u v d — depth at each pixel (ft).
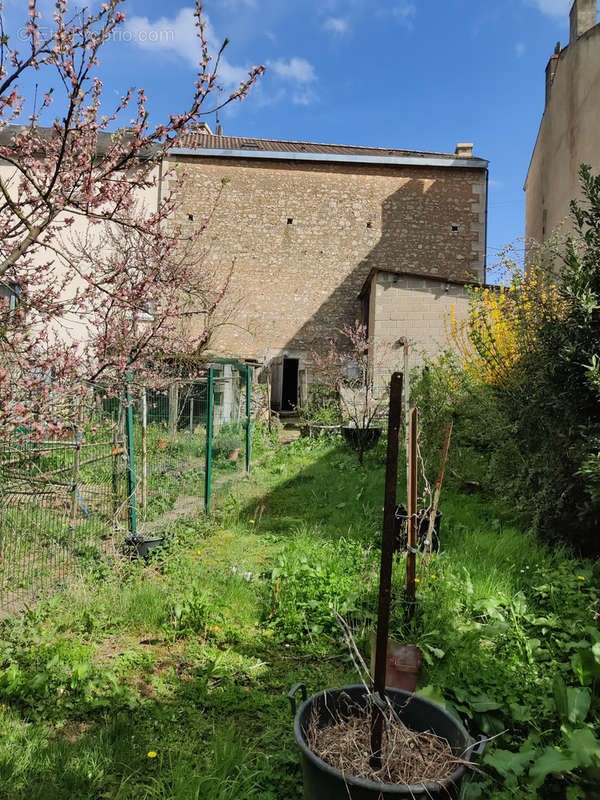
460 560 15.74
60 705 9.77
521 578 14.92
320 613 13.00
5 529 14.47
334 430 42.63
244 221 64.49
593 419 16.72
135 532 17.35
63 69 9.10
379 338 49.16
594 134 37.04
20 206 11.44
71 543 15.69
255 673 11.01
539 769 7.36
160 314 16.35
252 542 18.99
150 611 13.14
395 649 10.19
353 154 66.18
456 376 28.50
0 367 12.29
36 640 11.70
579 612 12.29
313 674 10.90
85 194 11.05
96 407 17.35
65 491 15.87
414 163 64.80
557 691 8.87
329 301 64.80
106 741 8.87
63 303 13.47
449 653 10.82
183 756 8.52
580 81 39.96
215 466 28.04
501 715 9.20
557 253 24.68
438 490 14.20
